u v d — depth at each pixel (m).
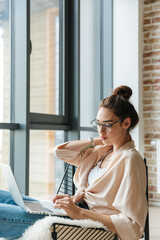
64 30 3.26
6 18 2.51
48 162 3.04
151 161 3.96
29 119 2.55
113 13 4.04
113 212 1.44
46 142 3.01
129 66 3.95
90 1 3.79
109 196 1.45
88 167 1.72
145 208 1.34
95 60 3.91
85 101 3.67
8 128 2.41
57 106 3.17
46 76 3.01
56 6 3.17
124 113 1.48
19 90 2.54
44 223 1.20
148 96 4.00
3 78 2.49
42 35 2.96
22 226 1.37
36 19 2.87
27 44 2.52
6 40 2.51
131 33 3.94
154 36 3.97
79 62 3.31
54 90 3.13
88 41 3.74
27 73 2.52
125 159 1.43
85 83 3.68
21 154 2.51
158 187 3.71
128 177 1.36
